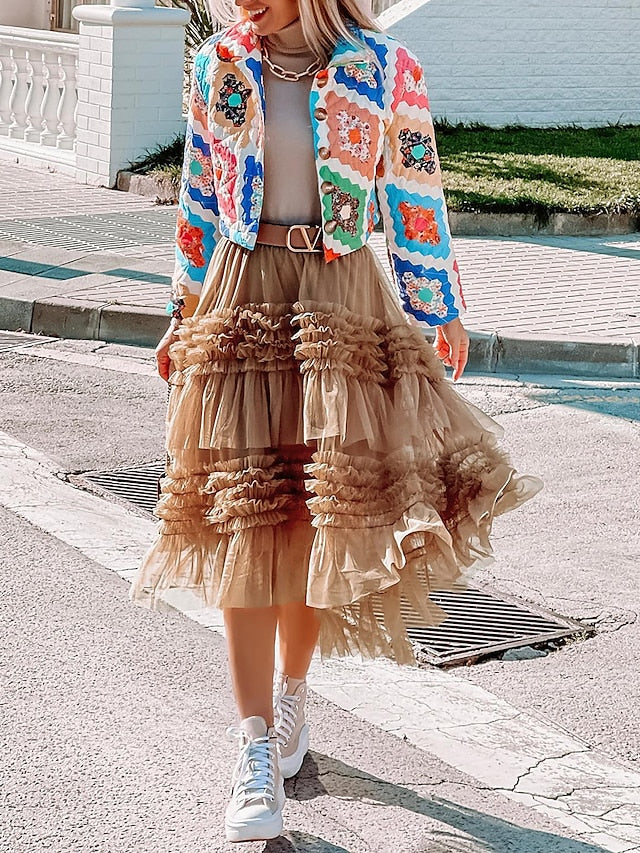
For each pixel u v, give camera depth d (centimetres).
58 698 380
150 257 989
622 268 1024
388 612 319
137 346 820
